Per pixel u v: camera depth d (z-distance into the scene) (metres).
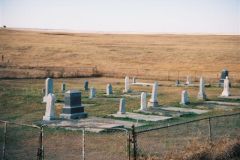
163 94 41.81
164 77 66.25
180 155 15.26
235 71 82.06
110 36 161.62
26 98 35.38
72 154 16.62
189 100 36.84
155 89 32.47
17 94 37.91
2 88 42.72
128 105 32.72
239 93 44.09
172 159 14.87
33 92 39.72
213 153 15.74
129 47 123.25
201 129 22.12
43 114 27.50
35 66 76.94
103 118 26.00
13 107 30.58
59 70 72.31
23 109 29.70
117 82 56.78
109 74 68.19
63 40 133.88
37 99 34.94
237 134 20.12
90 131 21.50
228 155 15.96
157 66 89.44
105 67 82.94
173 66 90.12
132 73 71.75
